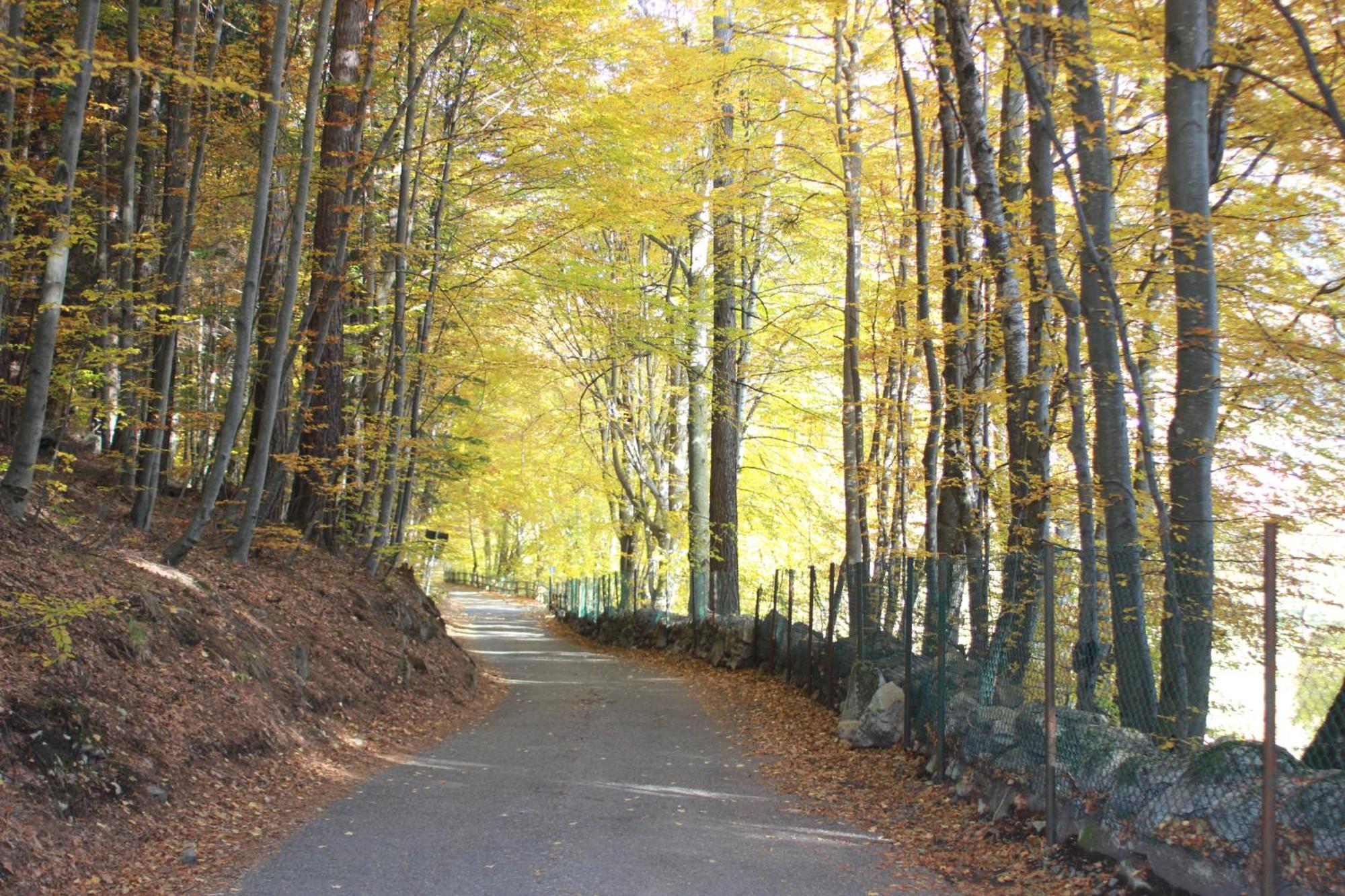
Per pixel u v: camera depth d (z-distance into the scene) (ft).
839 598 48.88
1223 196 32.89
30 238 31.91
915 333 38.17
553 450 114.73
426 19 56.49
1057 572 26.73
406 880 20.58
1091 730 22.29
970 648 33.35
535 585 204.74
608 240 76.48
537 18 52.44
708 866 22.06
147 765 24.39
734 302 75.31
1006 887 20.88
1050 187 31.35
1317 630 19.22
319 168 52.90
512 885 20.36
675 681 65.87
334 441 57.82
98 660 26.45
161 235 47.52
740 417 82.74
